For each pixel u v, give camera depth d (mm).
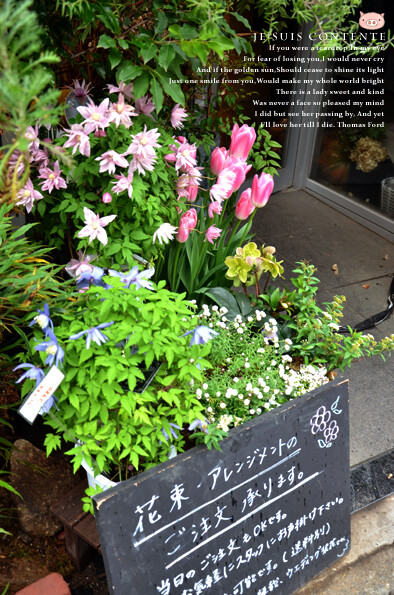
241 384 1819
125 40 1884
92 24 1915
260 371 1910
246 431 1657
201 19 1728
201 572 1648
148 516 1510
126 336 1556
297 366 2125
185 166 2115
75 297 1748
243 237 2311
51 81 1734
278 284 3414
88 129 1814
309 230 4047
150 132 1818
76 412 1592
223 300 2217
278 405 1814
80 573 1938
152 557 1537
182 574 1607
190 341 1647
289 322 2223
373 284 3506
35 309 1668
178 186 2188
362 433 2547
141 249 2057
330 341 2082
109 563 1467
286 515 1807
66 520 1790
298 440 1770
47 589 1750
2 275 1722
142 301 1630
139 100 2072
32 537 1963
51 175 1916
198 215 2381
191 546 1609
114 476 1675
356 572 2047
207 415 1782
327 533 1937
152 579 1547
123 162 1842
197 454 1578
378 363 2918
